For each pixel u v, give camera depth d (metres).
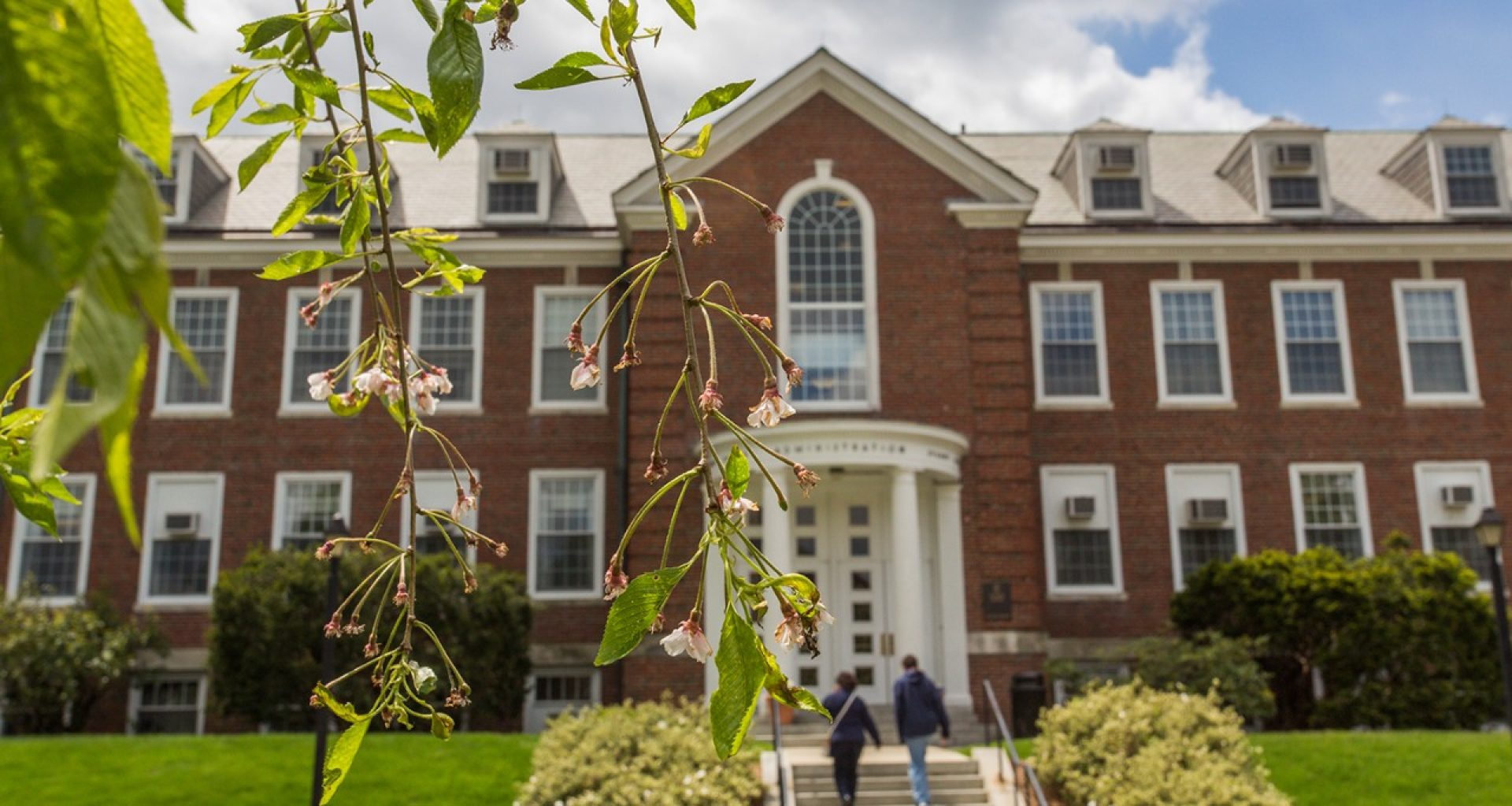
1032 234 24.61
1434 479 24.25
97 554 23.39
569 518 23.83
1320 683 21.97
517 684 21.25
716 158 22.77
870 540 22.08
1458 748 16.41
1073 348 24.61
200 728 22.92
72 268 1.08
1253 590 20.89
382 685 2.90
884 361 22.02
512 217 25.27
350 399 3.20
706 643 2.11
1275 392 24.47
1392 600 20.12
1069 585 23.69
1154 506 23.98
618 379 23.72
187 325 24.41
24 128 1.11
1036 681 19.70
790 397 21.78
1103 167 25.58
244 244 24.30
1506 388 24.62
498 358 24.39
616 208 22.44
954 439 20.94
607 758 15.10
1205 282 24.83
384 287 24.55
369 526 23.67
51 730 21.83
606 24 2.54
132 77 1.38
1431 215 25.91
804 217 22.66
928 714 15.24
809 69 22.89
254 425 24.06
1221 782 13.62
